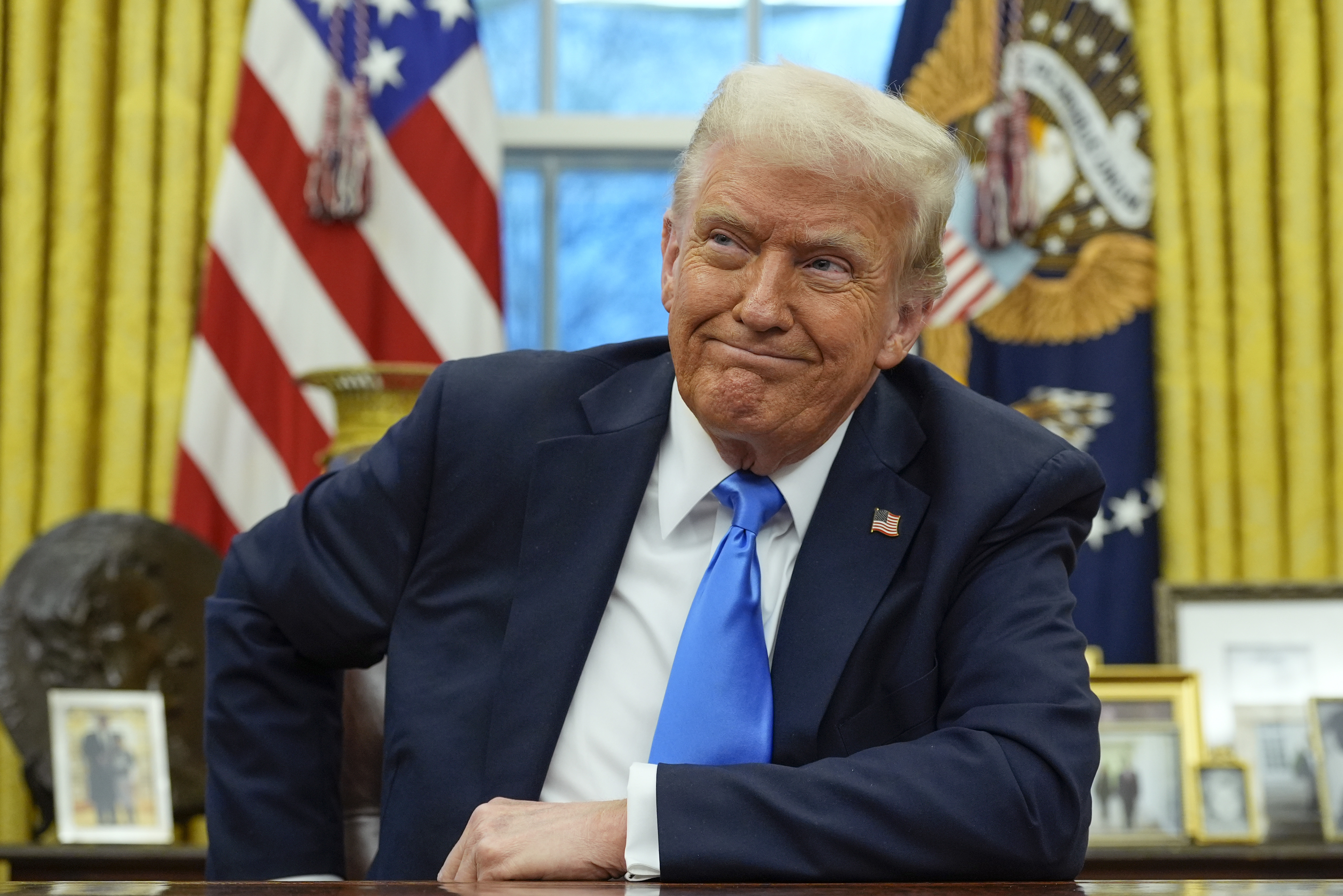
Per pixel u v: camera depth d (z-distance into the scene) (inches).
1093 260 125.4
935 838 39.1
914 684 46.5
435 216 127.6
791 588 47.9
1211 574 122.4
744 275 45.7
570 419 51.9
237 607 53.4
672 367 53.0
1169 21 127.2
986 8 127.3
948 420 50.6
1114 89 126.8
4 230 126.5
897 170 45.7
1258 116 126.3
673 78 141.4
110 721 105.4
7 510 124.0
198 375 123.0
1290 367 124.4
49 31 128.4
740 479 49.6
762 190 45.1
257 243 125.4
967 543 47.0
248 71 127.4
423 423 51.6
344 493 52.1
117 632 109.0
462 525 50.4
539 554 49.4
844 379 46.6
